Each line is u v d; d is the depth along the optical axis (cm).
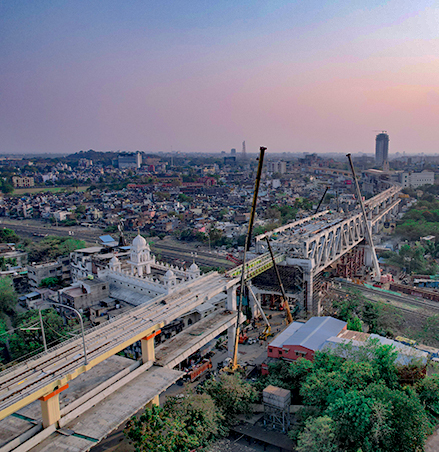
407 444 5569
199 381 8156
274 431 6631
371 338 7344
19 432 5425
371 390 5906
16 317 11188
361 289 13138
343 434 5641
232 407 6950
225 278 9969
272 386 6981
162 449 5300
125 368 6788
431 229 19700
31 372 5638
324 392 6216
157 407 5941
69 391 6225
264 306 12625
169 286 9706
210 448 6228
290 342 8119
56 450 5038
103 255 13912
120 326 7106
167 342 7962
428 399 6419
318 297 11994
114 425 5491
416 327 9819
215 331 8406
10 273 15288
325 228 14300
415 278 14125
